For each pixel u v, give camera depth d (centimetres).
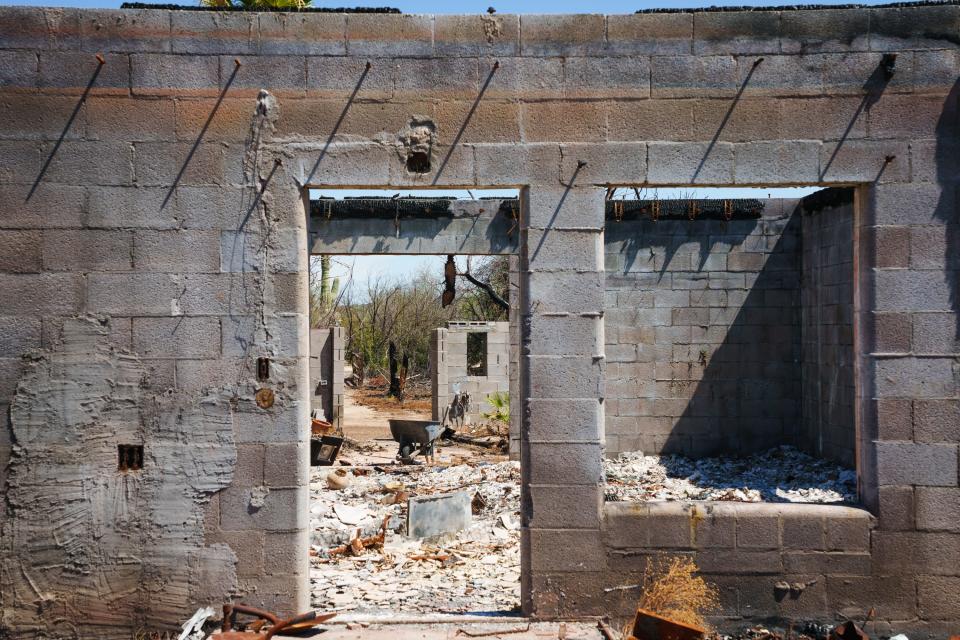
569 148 597
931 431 598
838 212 1162
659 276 1322
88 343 586
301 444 593
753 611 600
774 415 1313
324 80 593
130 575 588
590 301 598
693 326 1322
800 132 596
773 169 597
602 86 597
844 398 1134
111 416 588
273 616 569
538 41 597
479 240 1376
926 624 597
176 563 589
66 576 586
